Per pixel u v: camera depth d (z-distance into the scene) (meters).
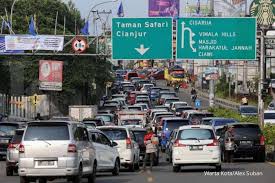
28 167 23.83
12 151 31.80
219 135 43.84
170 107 85.38
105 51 52.53
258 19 57.91
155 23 50.19
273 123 52.44
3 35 52.06
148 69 198.25
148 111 76.06
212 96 77.81
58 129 24.12
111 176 30.86
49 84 74.06
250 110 72.69
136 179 28.83
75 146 24.05
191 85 148.88
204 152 32.06
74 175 23.98
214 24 50.28
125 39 50.19
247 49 50.50
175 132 38.94
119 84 143.62
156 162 38.25
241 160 42.00
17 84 81.81
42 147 23.86
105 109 84.12
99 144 28.98
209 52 50.28
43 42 52.19
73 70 86.44
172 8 55.09
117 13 50.28
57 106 88.31
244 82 116.62
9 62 79.38
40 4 110.19
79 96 94.75
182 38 50.28
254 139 39.03
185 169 35.00
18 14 105.00
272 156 41.12
